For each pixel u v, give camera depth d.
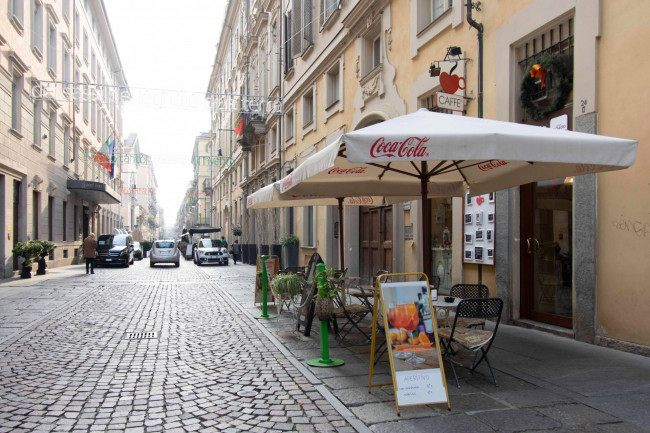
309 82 18.81
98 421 4.13
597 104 6.34
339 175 7.08
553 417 4.05
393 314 4.40
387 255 13.22
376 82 12.83
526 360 5.73
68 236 27.05
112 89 16.14
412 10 11.08
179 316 9.55
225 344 7.05
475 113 8.91
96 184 26.92
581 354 5.90
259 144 28.23
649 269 5.64
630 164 4.32
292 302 8.90
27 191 19.44
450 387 4.88
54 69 23.20
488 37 8.55
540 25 7.33
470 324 5.73
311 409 4.39
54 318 9.25
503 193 8.05
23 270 17.67
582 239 6.48
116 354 6.46
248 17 30.61
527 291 7.91
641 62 5.77
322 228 17.66
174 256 28.31
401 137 4.14
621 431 3.75
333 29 15.88
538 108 7.49
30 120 19.81
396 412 4.24
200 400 4.66
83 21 29.92
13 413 4.29
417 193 7.61
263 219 25.08
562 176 5.57
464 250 9.14
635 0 5.85
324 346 5.86
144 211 93.81
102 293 13.52
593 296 6.32
